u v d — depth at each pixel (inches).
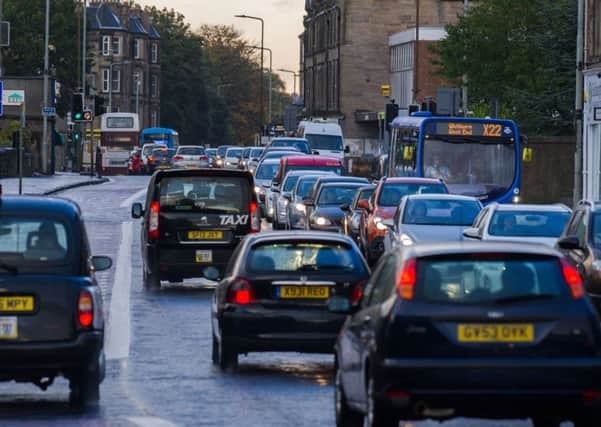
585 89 3976.4
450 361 804.0
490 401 807.7
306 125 6501.0
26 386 1173.7
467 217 2132.1
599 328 816.3
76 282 1000.2
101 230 3284.9
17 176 6117.1
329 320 1206.9
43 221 1016.2
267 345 1209.4
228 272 1272.1
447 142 3112.7
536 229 1871.3
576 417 826.2
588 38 3966.5
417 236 2046.0
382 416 817.5
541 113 4429.1
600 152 3907.5
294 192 3280.0
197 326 1585.9
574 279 826.8
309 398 1090.1
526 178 4522.6
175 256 1975.9
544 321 811.4
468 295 815.7
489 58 5132.9
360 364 857.5
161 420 979.3
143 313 1712.6
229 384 1167.0
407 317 810.8
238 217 1984.5
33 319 987.9
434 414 814.5
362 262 1242.0
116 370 1251.2
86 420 978.7
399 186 2529.5
